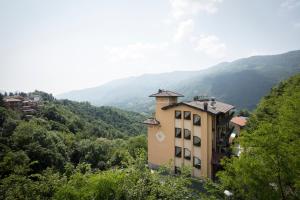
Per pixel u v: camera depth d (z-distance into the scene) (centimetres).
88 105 17312
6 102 12062
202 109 3709
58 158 6438
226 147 4144
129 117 17100
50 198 1295
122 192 1252
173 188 1303
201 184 3172
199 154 3803
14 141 6125
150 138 4397
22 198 1264
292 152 1138
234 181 1303
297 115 1542
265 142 1179
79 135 9888
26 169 1619
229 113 4950
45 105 12781
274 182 1185
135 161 1463
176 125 4084
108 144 8419
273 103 4294
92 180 1251
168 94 4203
